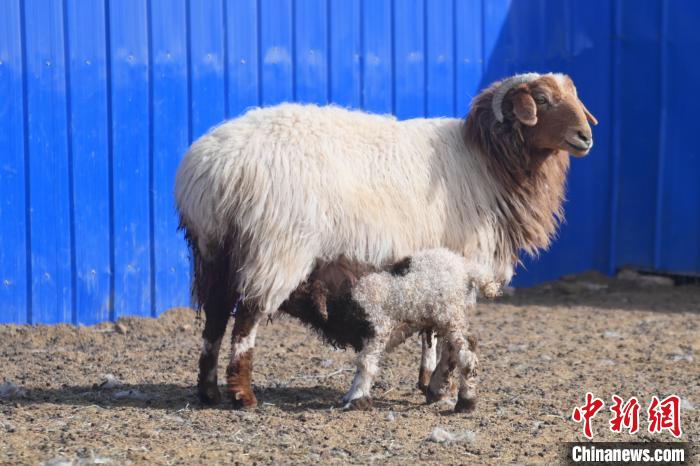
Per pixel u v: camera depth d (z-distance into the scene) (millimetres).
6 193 11688
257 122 8422
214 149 8234
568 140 8883
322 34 13617
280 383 9703
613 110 16156
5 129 11656
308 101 13570
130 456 7152
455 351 8422
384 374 10109
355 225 8242
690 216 15984
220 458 7168
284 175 8094
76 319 12156
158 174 12625
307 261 8164
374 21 13984
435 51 14516
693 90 15812
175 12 12609
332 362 10688
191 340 11898
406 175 8578
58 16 11883
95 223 12242
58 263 12023
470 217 8867
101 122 12219
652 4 15898
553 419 8414
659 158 16000
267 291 8109
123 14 12266
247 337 8453
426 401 8945
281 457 7211
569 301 14797
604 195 16281
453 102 14727
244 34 13086
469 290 8508
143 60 12430
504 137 8992
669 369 10523
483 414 8531
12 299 11781
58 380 9758
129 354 11062
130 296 12516
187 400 8914
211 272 8477
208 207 8195
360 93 13969
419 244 8609
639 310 14133
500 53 15109
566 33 15688
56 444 7395
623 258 16438
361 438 7699
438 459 7227
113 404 8742
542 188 9273
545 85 8953
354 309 8297
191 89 12781
